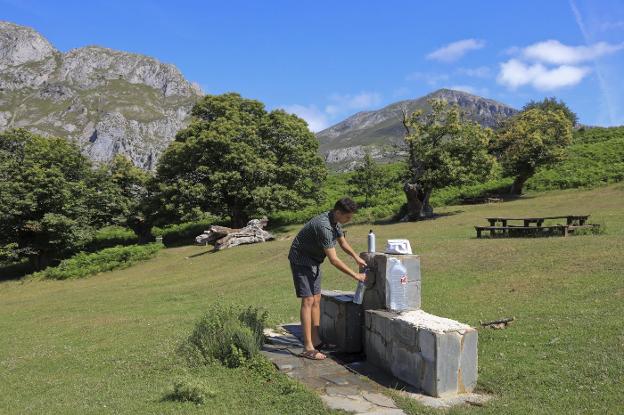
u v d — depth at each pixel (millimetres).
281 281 15438
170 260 27453
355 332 6621
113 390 6047
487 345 6527
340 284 13453
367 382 5461
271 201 33500
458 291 10430
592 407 4480
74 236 33312
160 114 188125
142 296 17109
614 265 10430
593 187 31453
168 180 35781
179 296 15906
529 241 14992
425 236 20625
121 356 7980
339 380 5531
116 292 19531
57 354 8891
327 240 6145
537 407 4559
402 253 6109
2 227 32469
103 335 10328
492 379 5344
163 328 10094
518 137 33594
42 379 7230
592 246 12688
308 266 6383
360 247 20156
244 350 6508
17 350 9836
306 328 6410
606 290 8711
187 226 39250
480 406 4695
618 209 22297
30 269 33969
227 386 5625
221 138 33312
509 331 7008
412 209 27734
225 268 21938
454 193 36188
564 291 9133
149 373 6652
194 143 33906
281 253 22359
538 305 8414
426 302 9719
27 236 33656
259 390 5406
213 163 34781
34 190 32281
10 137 37500
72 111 178875
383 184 37938
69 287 24297
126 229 41625
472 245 15789
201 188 33219
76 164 36719
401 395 5012
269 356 6492
